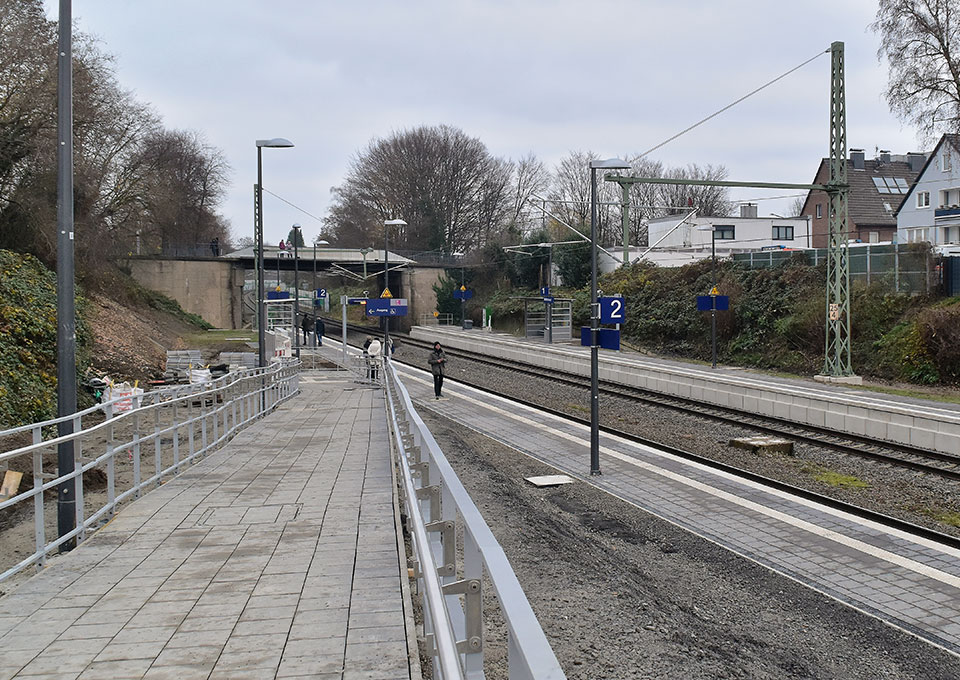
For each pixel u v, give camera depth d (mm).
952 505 13508
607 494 14234
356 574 6703
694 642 7742
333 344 54219
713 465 16406
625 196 24953
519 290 69938
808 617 8453
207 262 61906
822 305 36406
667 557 10531
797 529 11773
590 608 8578
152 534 8062
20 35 27703
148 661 4914
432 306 76688
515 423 23172
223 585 6426
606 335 16000
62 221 8602
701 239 64562
